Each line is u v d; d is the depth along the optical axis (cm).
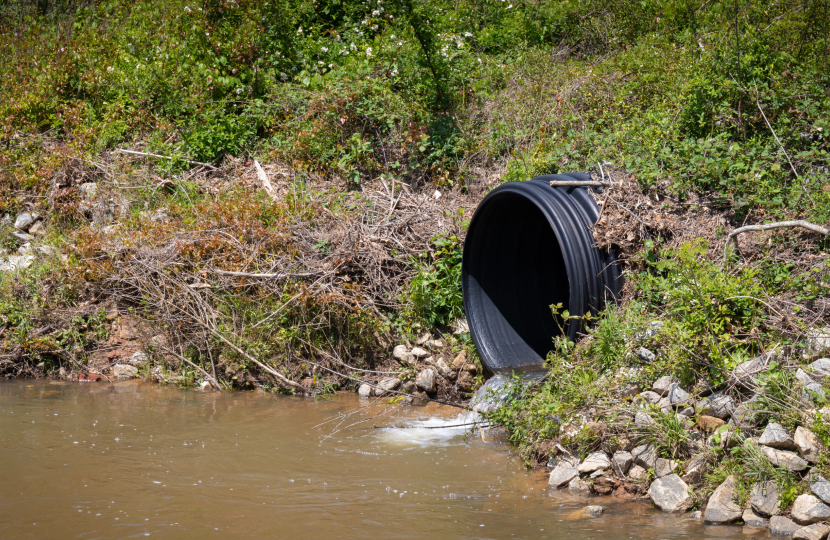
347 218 882
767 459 454
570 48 1388
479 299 796
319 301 814
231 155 1148
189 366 852
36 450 601
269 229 883
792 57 903
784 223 571
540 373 712
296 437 640
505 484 522
